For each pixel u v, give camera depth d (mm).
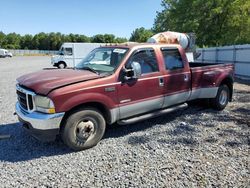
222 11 29391
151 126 5938
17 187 3465
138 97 5207
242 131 5625
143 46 5430
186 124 6062
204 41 31516
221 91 7195
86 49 24672
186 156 4383
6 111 7305
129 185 3504
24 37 116500
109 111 4824
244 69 15391
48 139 4383
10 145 4859
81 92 4414
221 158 4312
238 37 29844
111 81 4781
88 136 4648
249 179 3646
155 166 4027
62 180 3639
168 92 5777
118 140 5102
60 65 24266
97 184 3533
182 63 6152
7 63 33562
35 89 4352
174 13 35688
